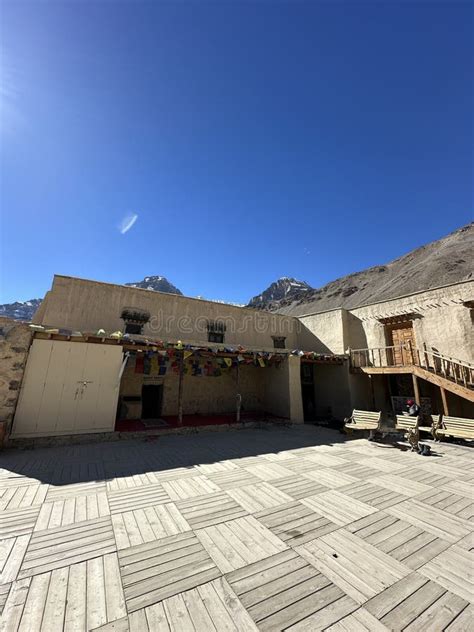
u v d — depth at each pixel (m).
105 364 8.32
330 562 2.81
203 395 12.59
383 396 13.30
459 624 2.11
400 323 12.81
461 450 7.59
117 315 11.29
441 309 11.42
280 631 2.00
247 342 14.62
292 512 3.89
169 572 2.62
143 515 3.73
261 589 2.42
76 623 2.04
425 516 3.84
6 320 7.37
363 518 3.76
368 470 5.80
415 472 5.70
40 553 2.86
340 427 10.88
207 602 2.26
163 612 2.15
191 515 3.76
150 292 12.20
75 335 7.83
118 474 5.27
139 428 8.82
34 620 2.05
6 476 5.02
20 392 7.22
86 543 3.06
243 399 13.48
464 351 10.58
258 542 3.15
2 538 3.11
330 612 2.19
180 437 8.66
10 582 2.43
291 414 11.83
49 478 4.98
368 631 2.03
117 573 2.59
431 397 11.62
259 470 5.67
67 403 7.67
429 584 2.53
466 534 3.40
